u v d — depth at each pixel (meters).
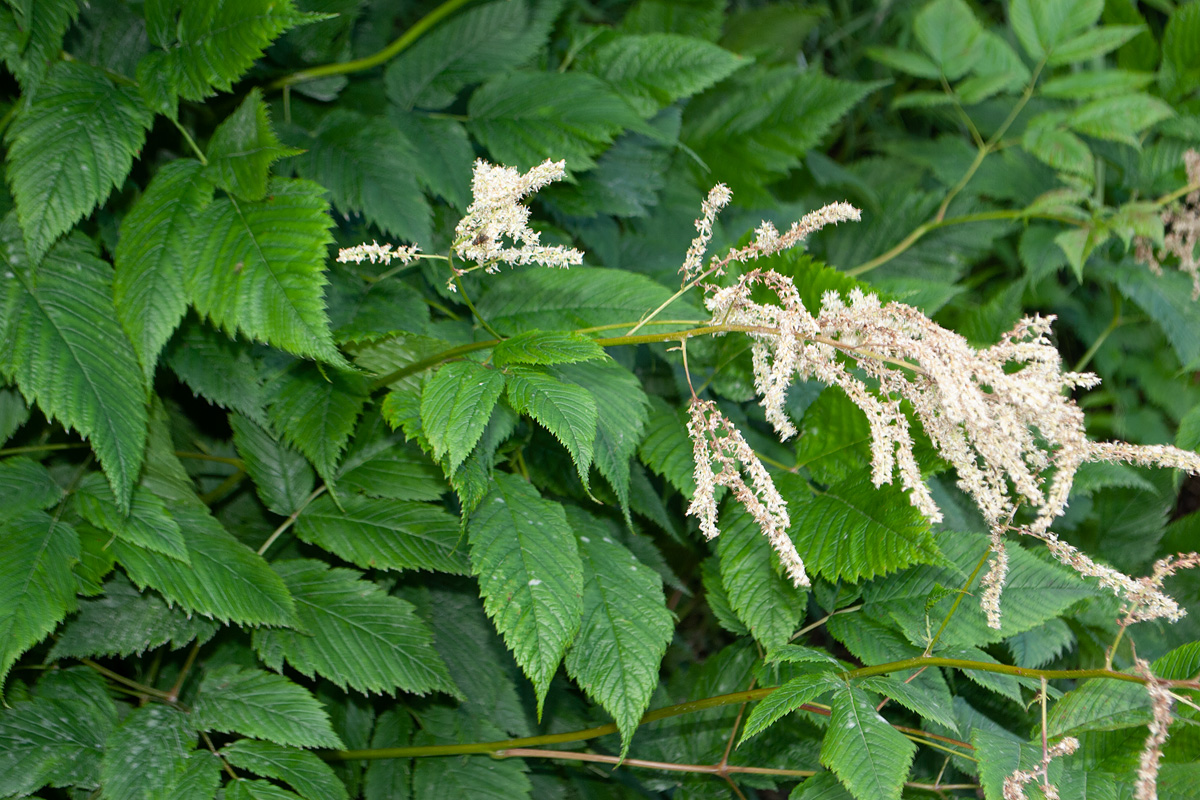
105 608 1.00
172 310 0.97
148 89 1.00
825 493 1.05
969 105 1.54
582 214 1.17
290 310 0.96
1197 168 1.29
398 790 1.05
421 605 1.09
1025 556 1.04
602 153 1.19
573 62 1.20
